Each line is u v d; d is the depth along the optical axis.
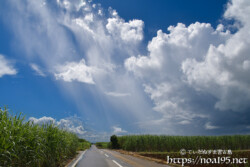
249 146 38.47
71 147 17.61
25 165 6.54
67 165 12.11
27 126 7.03
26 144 6.58
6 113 6.16
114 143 46.88
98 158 17.34
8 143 5.60
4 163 5.43
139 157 18.94
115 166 11.79
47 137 9.21
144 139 36.94
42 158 7.49
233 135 38.75
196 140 36.09
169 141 35.78
